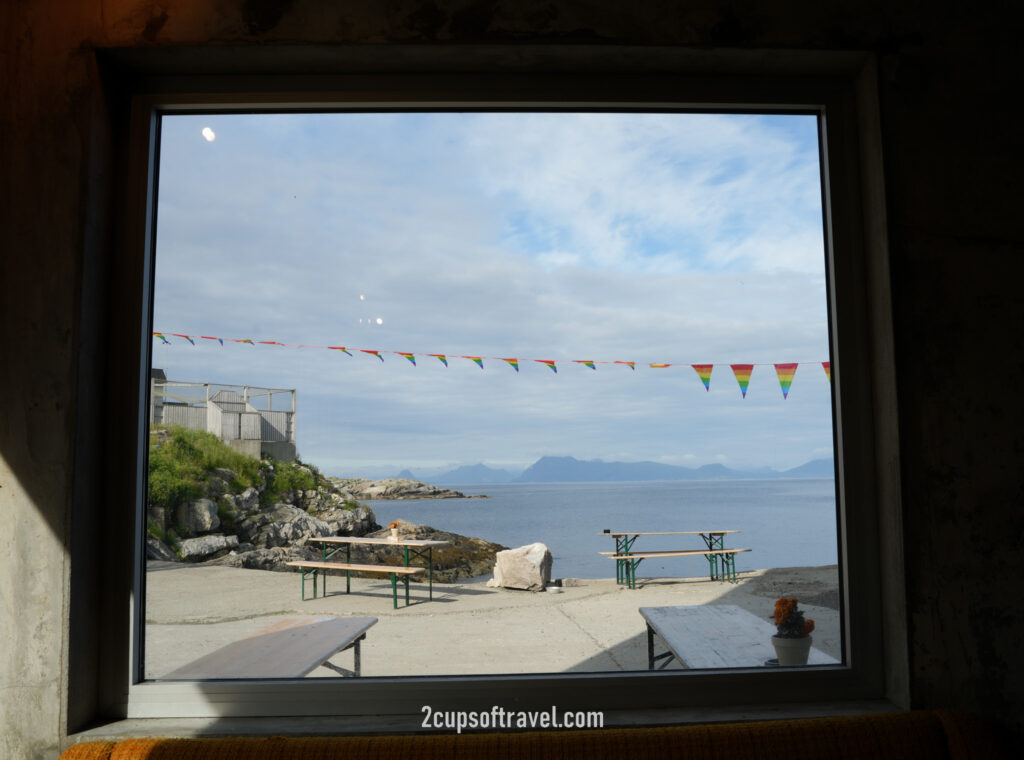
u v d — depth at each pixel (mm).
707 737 1284
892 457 1521
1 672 1410
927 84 1582
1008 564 1479
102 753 1278
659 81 1688
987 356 1524
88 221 1512
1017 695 1455
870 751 1282
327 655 1651
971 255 1547
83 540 1477
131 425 1571
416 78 1678
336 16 1524
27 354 1469
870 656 1567
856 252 1659
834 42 1567
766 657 1649
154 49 1537
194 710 1533
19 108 1519
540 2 1540
